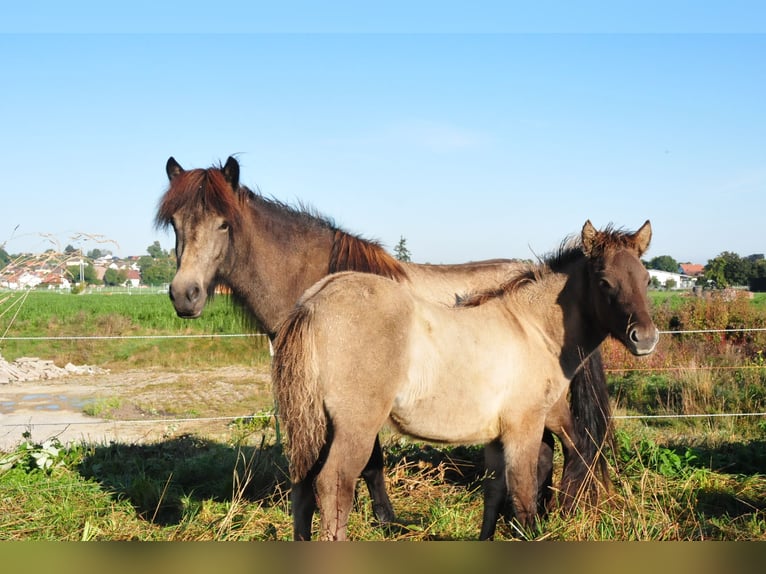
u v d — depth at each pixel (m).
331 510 3.57
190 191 4.95
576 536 4.19
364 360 3.65
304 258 5.28
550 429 5.18
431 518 4.97
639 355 4.05
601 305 4.28
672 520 4.75
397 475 5.98
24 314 24.41
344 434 3.62
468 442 4.14
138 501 5.45
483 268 5.54
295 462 3.69
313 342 3.66
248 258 5.16
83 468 6.21
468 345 4.00
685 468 6.04
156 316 23.88
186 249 4.92
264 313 5.34
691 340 12.95
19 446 6.55
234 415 10.28
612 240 4.27
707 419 8.81
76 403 11.46
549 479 5.22
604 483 5.15
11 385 13.39
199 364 16.22
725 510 5.39
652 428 8.29
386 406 3.73
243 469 6.00
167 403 11.43
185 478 6.11
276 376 3.71
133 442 7.91
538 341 4.32
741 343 12.84
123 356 17.03
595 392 5.30
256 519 4.94
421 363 3.85
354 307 3.73
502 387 4.07
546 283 4.48
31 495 5.39
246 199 5.23
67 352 17.47
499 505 4.36
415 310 3.91
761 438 7.69
